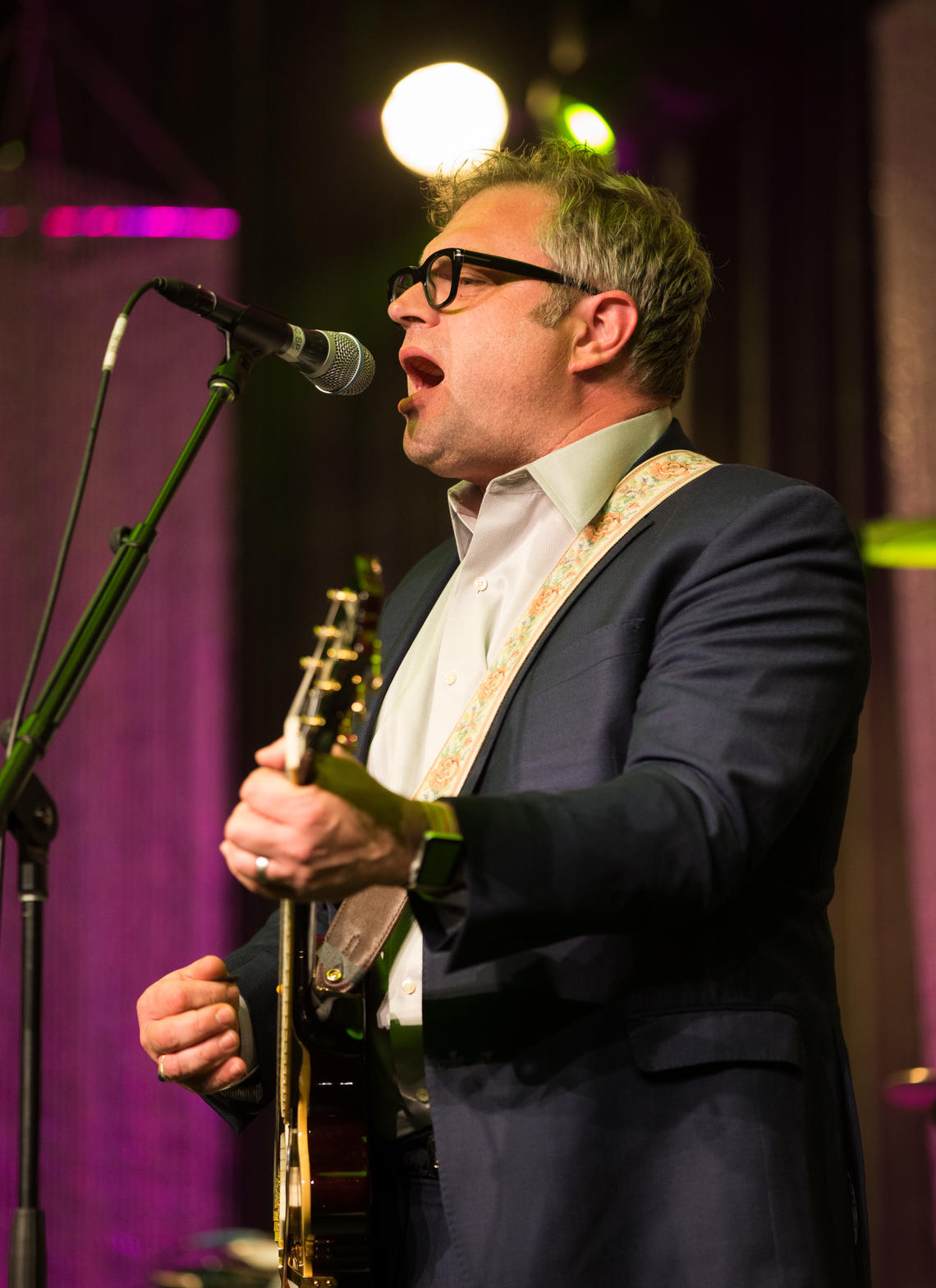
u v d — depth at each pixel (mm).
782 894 2531
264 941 3137
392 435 9562
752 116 8250
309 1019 2734
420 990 2658
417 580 3496
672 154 8656
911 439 7457
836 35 7852
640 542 2734
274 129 9805
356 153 9719
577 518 2859
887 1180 7012
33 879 2564
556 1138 2287
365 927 2721
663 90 8445
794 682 2357
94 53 9938
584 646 2600
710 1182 2252
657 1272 2230
